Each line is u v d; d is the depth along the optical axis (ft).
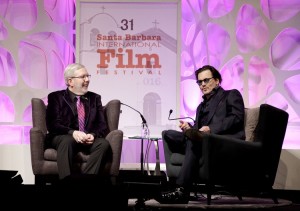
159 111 19.69
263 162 14.76
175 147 16.56
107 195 9.62
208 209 13.43
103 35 19.81
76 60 19.66
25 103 20.16
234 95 15.80
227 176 14.35
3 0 20.30
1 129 19.99
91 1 19.77
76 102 16.58
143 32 19.81
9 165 19.25
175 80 19.75
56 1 20.44
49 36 20.38
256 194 18.49
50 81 20.27
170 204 14.33
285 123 15.61
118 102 16.93
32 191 9.53
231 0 20.06
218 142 14.15
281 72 19.66
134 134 19.63
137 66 19.80
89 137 15.15
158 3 19.81
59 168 14.88
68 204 9.51
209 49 20.16
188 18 20.29
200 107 16.74
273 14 19.76
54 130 15.83
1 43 20.25
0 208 9.38
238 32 19.95
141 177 12.65
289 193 18.53
